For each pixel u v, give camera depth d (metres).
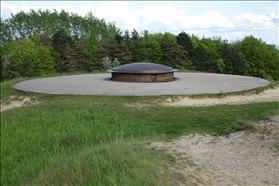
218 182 5.05
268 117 8.88
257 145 6.70
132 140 7.58
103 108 11.67
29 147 9.22
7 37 65.94
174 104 12.47
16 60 45.69
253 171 5.50
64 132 9.80
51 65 47.34
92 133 9.50
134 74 17.62
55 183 5.27
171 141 7.59
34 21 68.44
